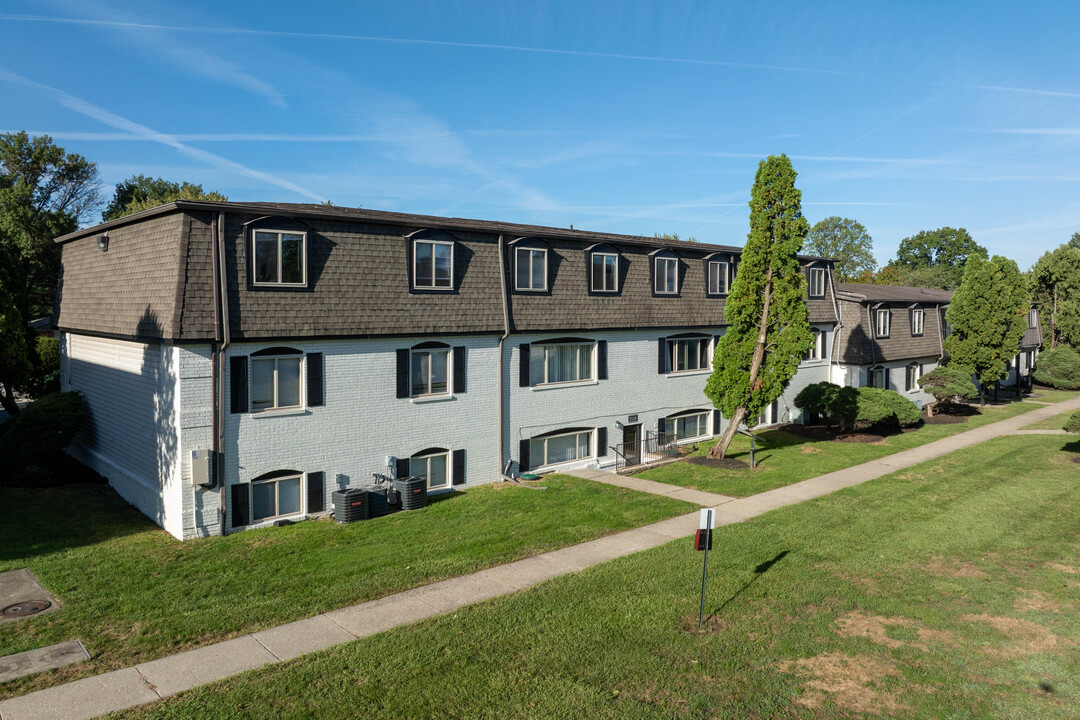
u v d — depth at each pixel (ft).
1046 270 182.29
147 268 56.44
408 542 52.29
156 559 48.14
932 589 42.70
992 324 122.11
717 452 82.74
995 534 53.52
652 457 84.53
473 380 69.05
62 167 167.94
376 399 62.03
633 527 56.49
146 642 35.58
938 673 32.58
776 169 76.79
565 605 40.04
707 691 30.89
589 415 79.71
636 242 81.87
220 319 52.34
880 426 102.37
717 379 81.76
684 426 92.43
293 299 56.18
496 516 59.47
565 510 61.36
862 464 80.33
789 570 45.96
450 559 48.42
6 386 80.94
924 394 128.57
